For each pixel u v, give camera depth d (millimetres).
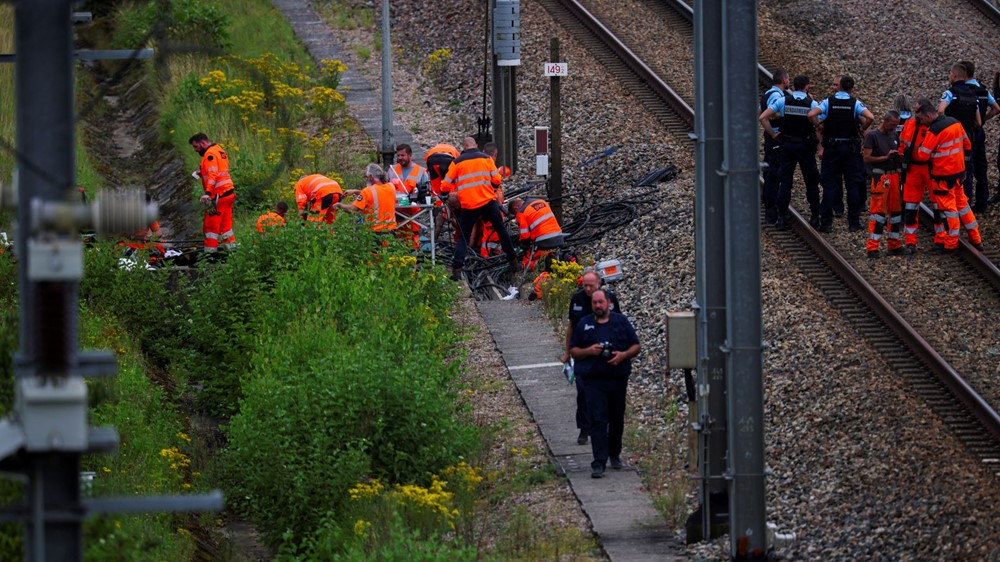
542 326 60969
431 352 53625
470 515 42531
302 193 68750
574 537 40562
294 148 86688
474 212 66312
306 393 46750
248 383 51031
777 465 43094
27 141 22266
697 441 40375
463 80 98875
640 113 82938
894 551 36031
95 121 103375
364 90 100125
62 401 21078
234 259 61188
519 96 88688
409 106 96062
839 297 55625
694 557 38812
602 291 45031
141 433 48531
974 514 36719
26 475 21781
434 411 47000
